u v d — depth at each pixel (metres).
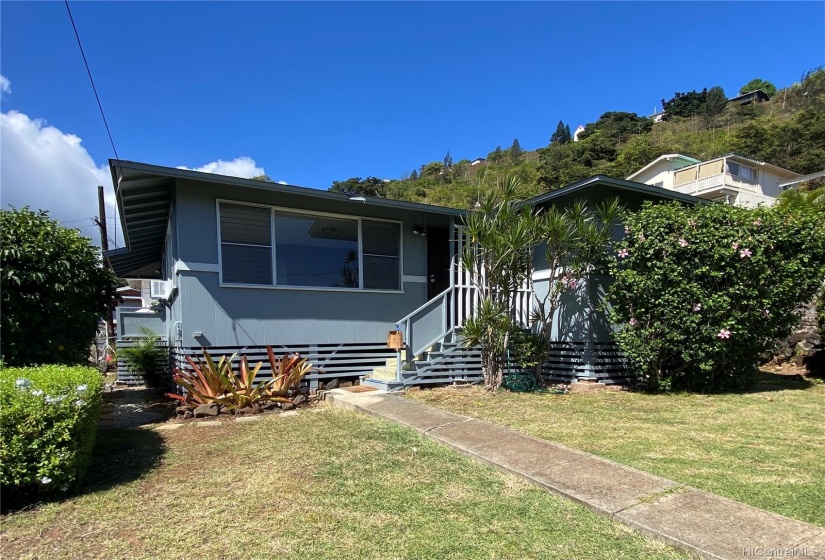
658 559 2.42
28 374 3.82
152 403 7.93
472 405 6.43
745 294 7.07
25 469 3.16
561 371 8.82
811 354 9.97
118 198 7.31
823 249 7.46
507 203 7.43
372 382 7.80
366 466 3.96
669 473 3.68
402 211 8.92
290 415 6.01
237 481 3.65
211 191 7.14
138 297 24.28
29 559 2.51
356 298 8.37
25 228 5.76
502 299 7.80
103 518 3.02
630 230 7.55
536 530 2.77
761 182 33.44
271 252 7.65
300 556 2.50
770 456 4.15
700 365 7.28
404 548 2.57
